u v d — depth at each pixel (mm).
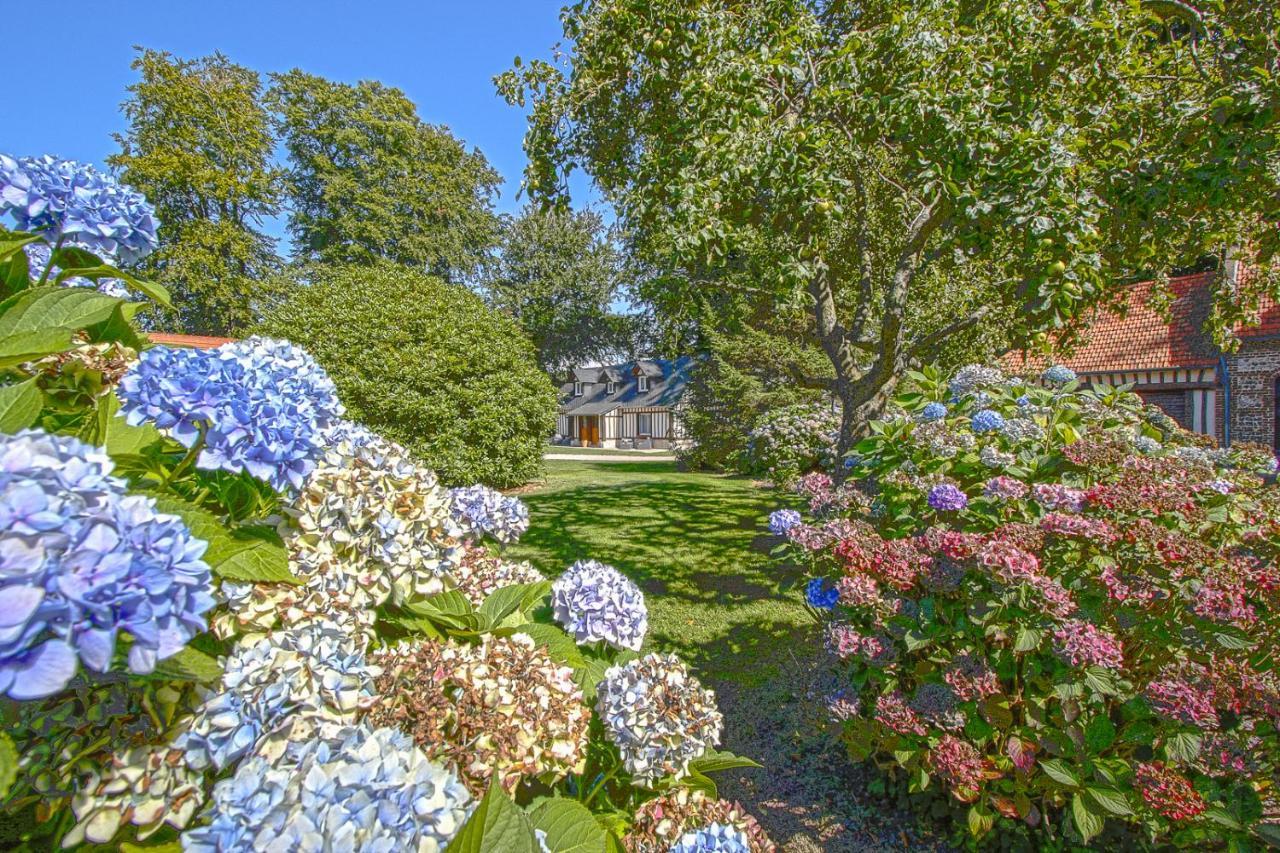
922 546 2283
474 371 10086
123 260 1172
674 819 1350
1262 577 1827
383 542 1154
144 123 20219
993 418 2871
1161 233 3920
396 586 1212
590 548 6430
